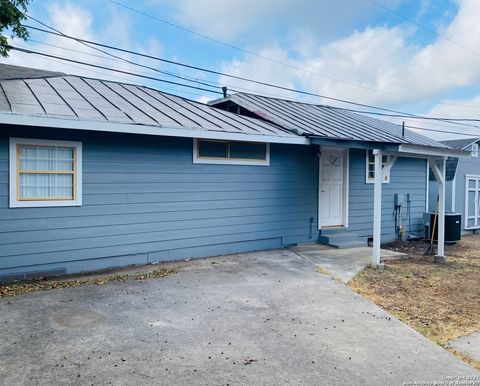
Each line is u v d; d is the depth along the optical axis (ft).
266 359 11.55
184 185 24.84
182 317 14.83
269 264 24.12
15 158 19.03
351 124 36.01
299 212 30.91
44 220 19.99
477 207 49.90
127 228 22.72
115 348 12.05
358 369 11.11
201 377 10.43
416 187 40.14
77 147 20.77
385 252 29.25
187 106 29.73
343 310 16.07
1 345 12.06
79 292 17.65
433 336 13.94
